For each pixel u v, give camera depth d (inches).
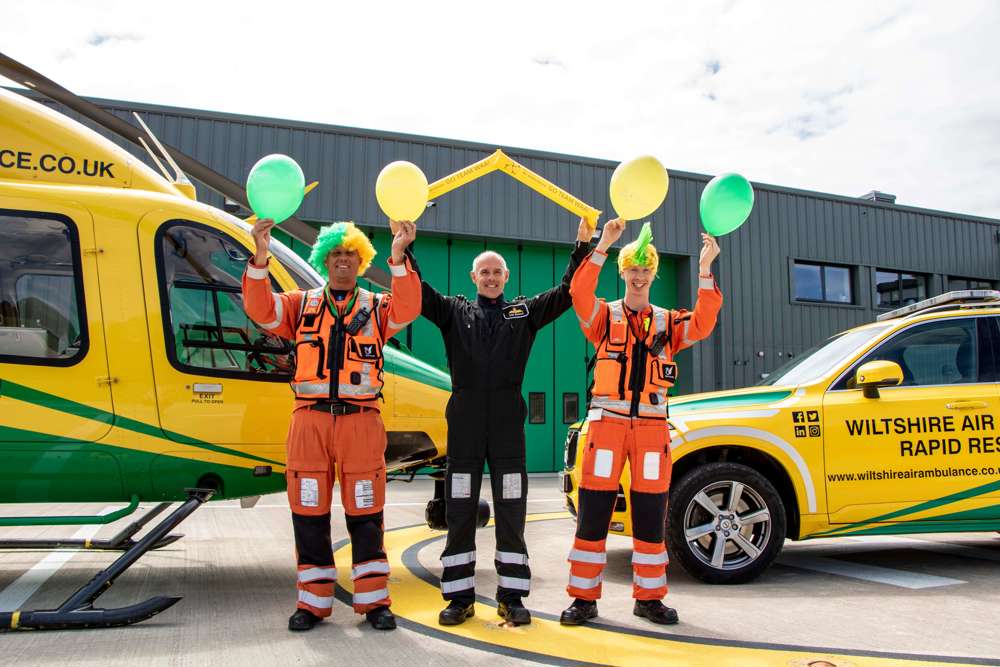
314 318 133.5
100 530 251.9
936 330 190.4
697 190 592.1
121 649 116.0
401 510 319.9
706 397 186.9
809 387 183.0
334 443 130.6
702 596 157.2
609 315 142.6
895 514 175.9
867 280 648.4
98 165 164.2
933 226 682.8
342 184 489.7
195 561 198.1
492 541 239.5
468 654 115.0
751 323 596.7
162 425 150.6
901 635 127.6
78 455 147.0
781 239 615.5
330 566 132.2
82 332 148.9
